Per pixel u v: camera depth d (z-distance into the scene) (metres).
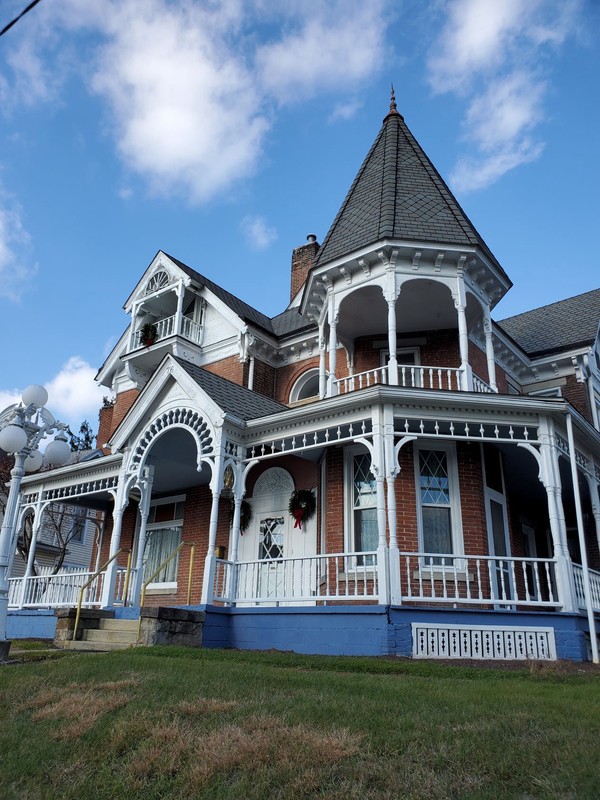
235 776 4.60
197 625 11.24
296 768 4.57
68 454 11.15
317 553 14.10
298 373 18.75
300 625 11.02
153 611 10.57
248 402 14.50
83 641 11.23
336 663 8.77
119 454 15.62
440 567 12.62
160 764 4.87
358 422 12.17
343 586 13.00
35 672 7.93
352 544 13.24
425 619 10.30
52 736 5.59
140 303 21.31
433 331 16.28
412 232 14.20
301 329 18.58
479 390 13.84
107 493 18.44
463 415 11.83
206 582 11.90
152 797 4.50
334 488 13.81
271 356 19.33
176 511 17.84
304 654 10.08
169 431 14.59
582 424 12.34
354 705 5.86
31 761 5.10
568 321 20.91
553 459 11.62
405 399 11.61
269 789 4.38
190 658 8.99
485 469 13.79
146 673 7.48
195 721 5.66
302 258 23.31
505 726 5.15
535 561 10.96
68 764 5.07
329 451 14.19
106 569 15.00
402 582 12.46
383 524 10.89
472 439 11.62
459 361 15.85
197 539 16.83
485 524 13.23
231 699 6.20
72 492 17.48
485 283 14.97
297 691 6.48
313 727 5.32
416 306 15.36
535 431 12.39
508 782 4.23
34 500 18.44
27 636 14.19
